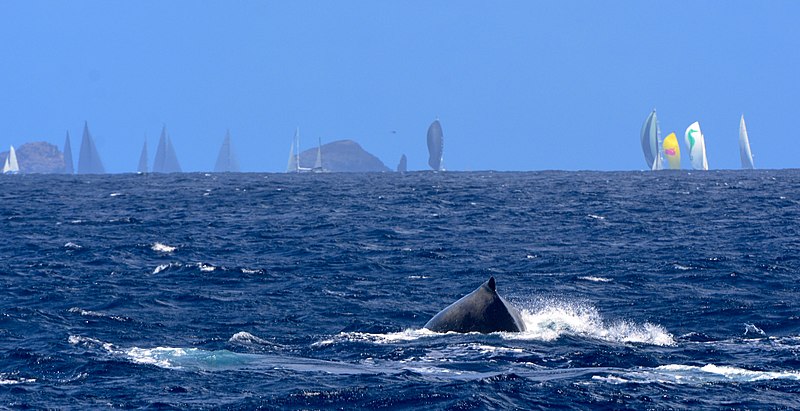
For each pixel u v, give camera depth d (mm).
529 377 78688
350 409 69312
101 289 131375
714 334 102812
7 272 147875
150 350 90062
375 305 120938
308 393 72500
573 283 139750
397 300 125188
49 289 130625
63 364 83875
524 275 148000
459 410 68438
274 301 123688
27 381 78250
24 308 112625
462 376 79438
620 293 130625
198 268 151000
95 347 92500
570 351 89812
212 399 71812
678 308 117812
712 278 141500
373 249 180750
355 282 140375
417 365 83938
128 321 108750
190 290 132375
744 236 199875
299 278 144125
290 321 110188
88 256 169250
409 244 190000
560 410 69062
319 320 110750
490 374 80250
